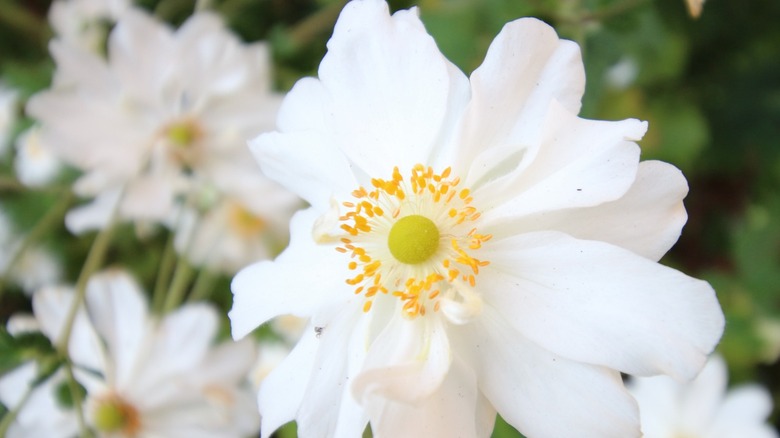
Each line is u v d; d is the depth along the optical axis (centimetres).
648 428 26
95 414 25
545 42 18
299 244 19
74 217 28
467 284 18
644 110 30
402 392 16
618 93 29
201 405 26
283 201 27
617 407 17
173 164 27
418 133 18
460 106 18
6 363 23
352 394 16
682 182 17
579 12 24
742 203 32
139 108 26
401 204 18
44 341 23
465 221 18
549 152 17
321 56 29
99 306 26
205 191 28
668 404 26
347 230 18
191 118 27
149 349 26
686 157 30
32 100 25
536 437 17
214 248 29
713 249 32
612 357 17
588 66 24
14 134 34
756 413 26
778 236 29
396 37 18
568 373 17
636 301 17
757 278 28
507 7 24
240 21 32
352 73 18
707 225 32
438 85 18
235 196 28
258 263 19
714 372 26
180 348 26
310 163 19
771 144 30
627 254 17
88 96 26
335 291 18
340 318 18
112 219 26
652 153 30
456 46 25
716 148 31
